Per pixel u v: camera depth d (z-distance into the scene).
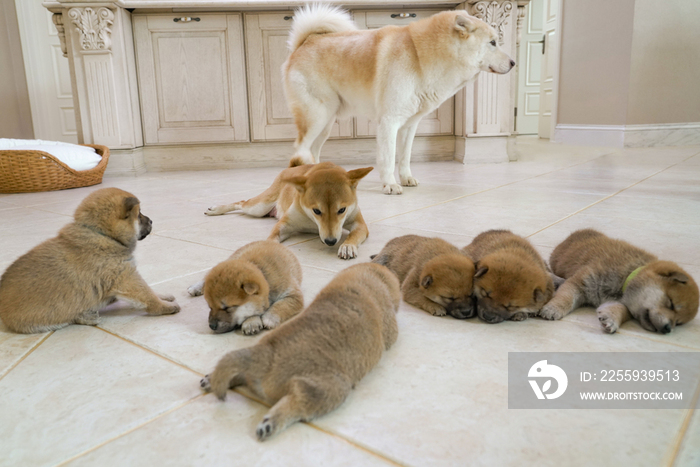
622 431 1.02
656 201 3.50
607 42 7.96
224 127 6.16
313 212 2.51
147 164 6.17
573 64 8.72
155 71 5.95
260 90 6.09
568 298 1.66
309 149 4.82
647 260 1.66
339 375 1.10
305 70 4.55
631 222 2.88
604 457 0.94
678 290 1.49
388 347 1.40
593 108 8.43
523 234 2.66
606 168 5.39
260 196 3.31
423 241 2.02
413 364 1.31
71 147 5.08
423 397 1.15
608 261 1.71
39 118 8.53
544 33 9.90
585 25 8.34
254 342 1.47
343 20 4.71
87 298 1.59
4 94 8.24
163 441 1.01
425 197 3.94
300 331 1.15
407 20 6.02
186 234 2.87
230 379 1.08
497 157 6.15
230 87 6.05
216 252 2.48
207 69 5.99
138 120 5.98
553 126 9.30
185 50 5.92
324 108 4.66
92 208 1.60
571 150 7.51
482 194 3.99
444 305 1.66
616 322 1.50
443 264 1.68
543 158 6.53
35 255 1.54
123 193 1.67
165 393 1.19
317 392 1.04
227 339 1.49
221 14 5.85
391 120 4.23
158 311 1.68
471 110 6.05
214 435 1.02
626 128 7.82
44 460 0.96
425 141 6.48
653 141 7.89
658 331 1.49
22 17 8.18
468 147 6.12
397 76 4.13
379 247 2.53
